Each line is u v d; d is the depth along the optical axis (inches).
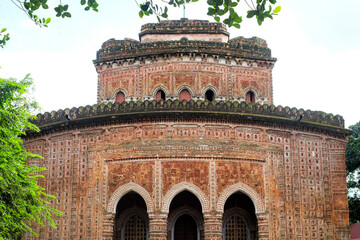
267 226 967.6
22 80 1088.2
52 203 1025.5
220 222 949.2
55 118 1063.6
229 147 981.2
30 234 1029.8
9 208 730.8
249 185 976.9
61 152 1045.8
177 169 962.7
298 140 1045.2
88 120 1014.4
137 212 1054.4
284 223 986.1
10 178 723.4
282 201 995.3
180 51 1165.1
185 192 1058.1
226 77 1176.2
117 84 1197.1
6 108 788.0
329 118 1085.1
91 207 986.1
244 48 1197.7
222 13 387.9
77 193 1005.2
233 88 1175.0
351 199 1558.8
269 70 1211.9
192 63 1168.8
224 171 970.7
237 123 997.2
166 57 1172.5
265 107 1021.8
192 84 1160.2
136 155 975.6
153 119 984.3
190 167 964.0
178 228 1059.9
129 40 1243.2
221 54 1176.2
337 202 1050.7
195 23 1238.9
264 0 371.6
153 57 1178.0
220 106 991.6
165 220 943.7
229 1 380.8
